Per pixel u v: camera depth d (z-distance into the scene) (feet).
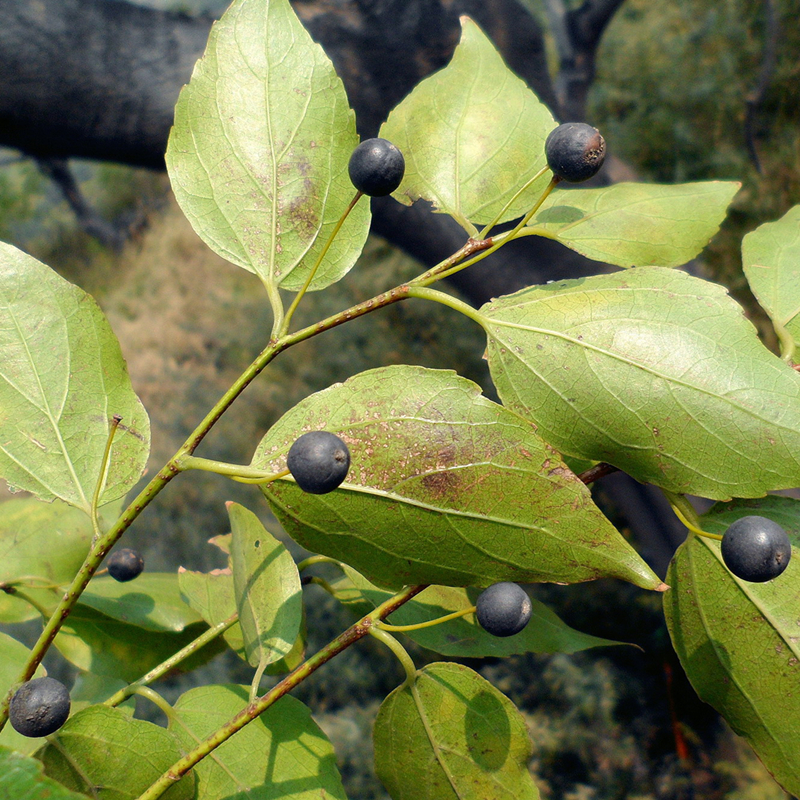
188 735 0.64
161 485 0.54
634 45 3.27
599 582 2.53
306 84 0.61
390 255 3.37
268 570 0.60
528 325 0.57
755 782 2.14
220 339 3.61
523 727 0.62
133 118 1.70
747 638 0.59
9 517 0.79
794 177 2.76
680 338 0.56
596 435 0.57
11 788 0.47
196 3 2.72
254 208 0.60
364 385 0.56
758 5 3.03
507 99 0.65
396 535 0.56
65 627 0.77
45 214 4.77
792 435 0.55
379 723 0.63
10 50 1.58
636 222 0.60
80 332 0.58
